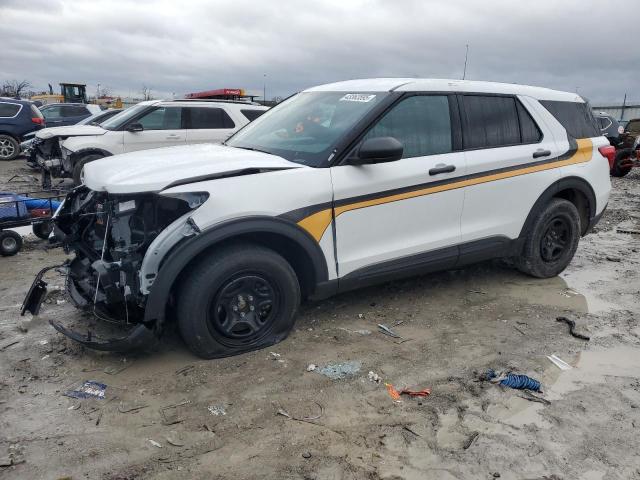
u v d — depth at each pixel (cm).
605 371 362
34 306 404
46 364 350
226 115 1098
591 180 537
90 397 315
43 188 899
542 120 502
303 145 404
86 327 399
